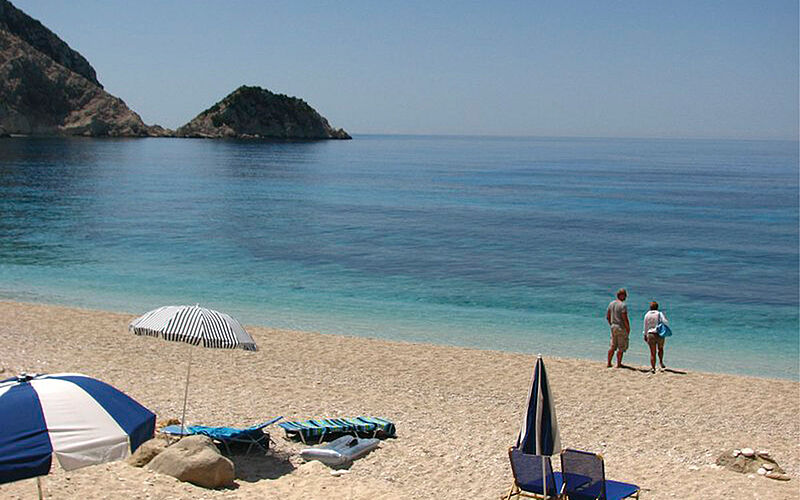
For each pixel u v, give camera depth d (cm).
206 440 959
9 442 639
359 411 1336
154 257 3459
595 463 844
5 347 1717
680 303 2770
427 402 1420
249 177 9375
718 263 3731
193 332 971
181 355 1712
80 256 3425
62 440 652
